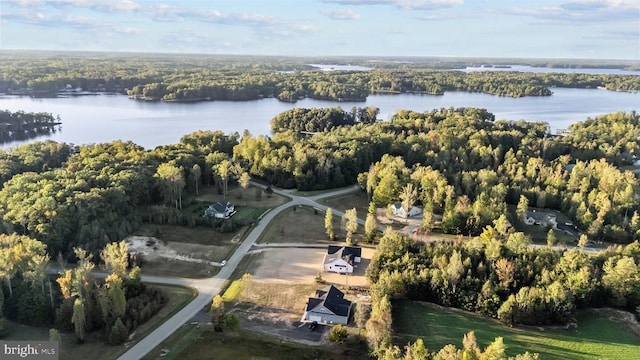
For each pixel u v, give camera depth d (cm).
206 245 9912
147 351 6469
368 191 12794
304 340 6850
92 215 9756
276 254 9644
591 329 7194
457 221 10769
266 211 11931
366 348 6662
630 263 7681
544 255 8481
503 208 11112
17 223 9281
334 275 8844
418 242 9175
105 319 6875
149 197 11744
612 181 12319
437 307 7706
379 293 7650
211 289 8225
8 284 7306
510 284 7756
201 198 12675
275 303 7812
